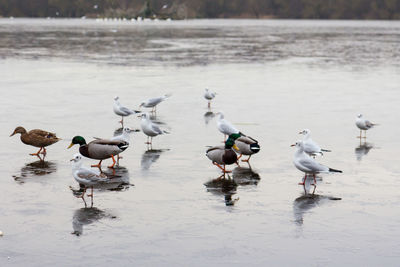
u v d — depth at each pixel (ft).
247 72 119.96
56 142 52.80
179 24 444.96
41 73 112.88
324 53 172.45
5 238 29.73
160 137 56.49
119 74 113.50
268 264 27.02
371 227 31.63
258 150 45.62
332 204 35.60
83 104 76.43
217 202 35.94
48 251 28.22
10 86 93.25
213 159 43.32
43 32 285.84
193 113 71.31
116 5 647.56
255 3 649.20
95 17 642.22
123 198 36.60
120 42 213.87
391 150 51.31
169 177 41.78
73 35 261.44
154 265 26.86
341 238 30.09
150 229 31.19
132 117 67.87
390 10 599.57
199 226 31.71
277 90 92.99
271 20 620.08
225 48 188.44
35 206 34.73
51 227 31.30
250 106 76.64
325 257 27.78
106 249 28.53
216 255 27.96
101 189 38.52
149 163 45.91
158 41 222.89
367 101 81.20
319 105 77.46
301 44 213.46
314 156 48.83
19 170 43.11
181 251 28.40
